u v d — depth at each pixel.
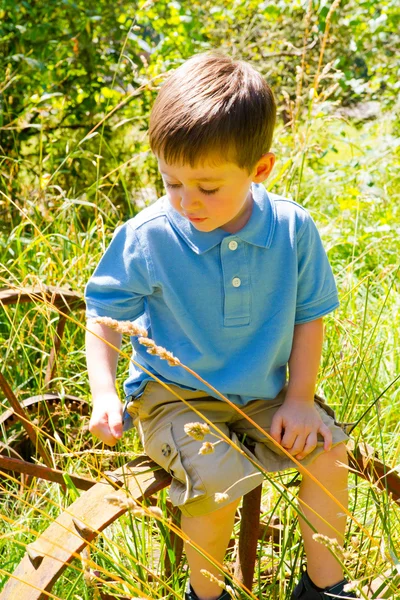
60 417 2.34
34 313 2.93
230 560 2.02
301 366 1.77
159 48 4.95
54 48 4.62
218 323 1.69
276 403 1.77
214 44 5.55
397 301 3.18
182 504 1.56
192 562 1.61
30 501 2.18
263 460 1.69
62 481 1.79
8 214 3.85
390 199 4.40
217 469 1.56
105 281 1.74
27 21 4.54
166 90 1.61
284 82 5.64
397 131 5.52
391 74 5.83
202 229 1.62
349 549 1.86
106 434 1.62
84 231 3.70
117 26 5.14
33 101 3.73
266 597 1.84
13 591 1.38
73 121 4.99
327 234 3.48
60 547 1.39
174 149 1.53
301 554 1.83
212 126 1.51
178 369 1.70
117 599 1.77
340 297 2.89
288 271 1.72
